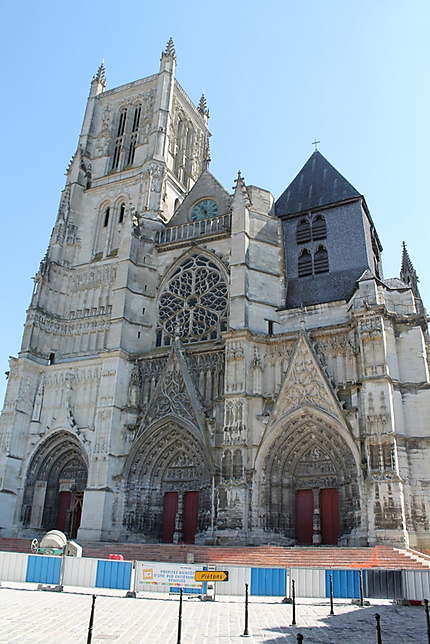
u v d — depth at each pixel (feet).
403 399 134.51
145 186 205.57
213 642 48.57
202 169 253.44
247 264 162.50
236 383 144.15
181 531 146.20
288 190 196.44
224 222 183.01
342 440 133.08
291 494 136.15
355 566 103.91
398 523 116.06
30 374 179.11
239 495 131.85
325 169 194.70
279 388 144.66
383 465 122.21
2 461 165.37
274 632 54.44
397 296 150.41
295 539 132.77
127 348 170.19
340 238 172.65
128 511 148.77
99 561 85.20
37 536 161.99
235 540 127.95
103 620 57.72
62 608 64.64
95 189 220.43
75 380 175.22
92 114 241.96
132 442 155.63
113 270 196.24
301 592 80.69
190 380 154.30
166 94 226.58
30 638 46.55
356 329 141.38
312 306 156.66
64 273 202.59
